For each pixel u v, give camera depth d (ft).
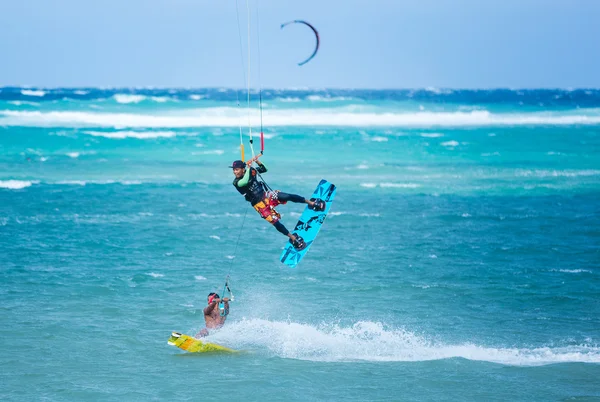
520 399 138.51
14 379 145.38
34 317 185.98
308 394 140.26
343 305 204.03
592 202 388.78
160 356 162.20
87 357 159.53
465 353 166.71
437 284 225.76
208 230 307.37
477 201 390.01
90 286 217.15
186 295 212.02
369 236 299.99
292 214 352.49
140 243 278.87
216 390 141.59
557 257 263.08
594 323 189.06
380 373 152.87
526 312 198.59
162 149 605.31
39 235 286.66
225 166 519.19
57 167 495.41
